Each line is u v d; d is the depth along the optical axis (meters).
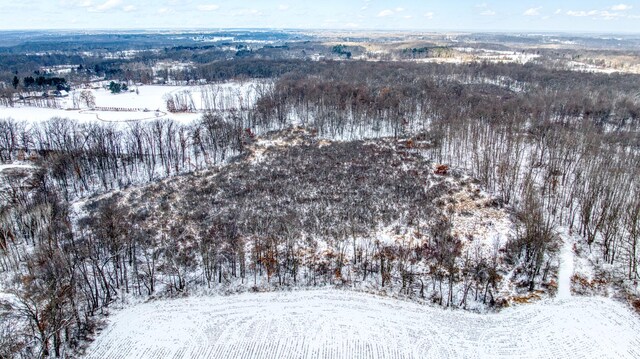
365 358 46.78
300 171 92.31
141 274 60.69
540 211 65.44
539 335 49.62
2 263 61.16
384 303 55.66
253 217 73.50
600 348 47.31
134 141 104.38
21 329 48.97
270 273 60.97
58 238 66.12
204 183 88.69
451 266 55.41
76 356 47.19
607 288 56.38
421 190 82.69
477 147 101.50
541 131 106.56
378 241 66.94
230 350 48.03
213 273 60.72
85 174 92.75
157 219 74.62
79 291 54.78
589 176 77.38
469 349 47.91
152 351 47.97
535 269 57.75
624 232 64.94
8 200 76.69
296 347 48.38
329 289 58.44
